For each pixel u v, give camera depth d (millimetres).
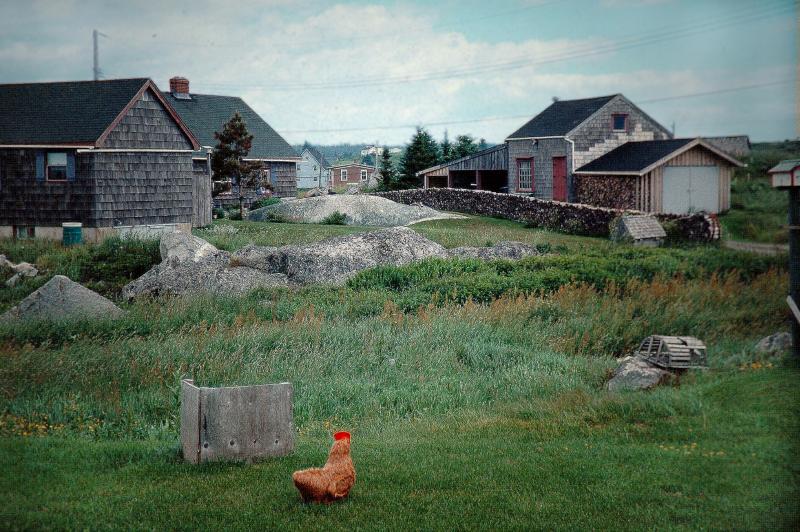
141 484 7059
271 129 47406
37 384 10812
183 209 28859
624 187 31953
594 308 15359
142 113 27266
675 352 10953
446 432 9055
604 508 6398
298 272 20109
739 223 20078
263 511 6418
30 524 6039
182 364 12102
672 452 7617
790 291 10672
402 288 18672
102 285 20125
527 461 7660
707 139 26375
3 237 25453
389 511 6430
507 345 13477
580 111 36625
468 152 53188
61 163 25812
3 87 27562
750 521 6000
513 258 22750
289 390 8070
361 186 67562
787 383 9148
